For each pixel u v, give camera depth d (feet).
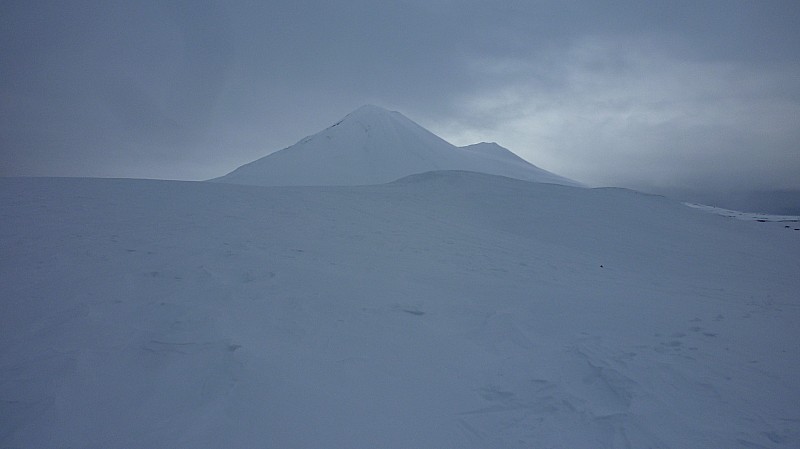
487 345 19.48
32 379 13.83
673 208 83.82
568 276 34.78
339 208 54.90
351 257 32.55
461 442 13.23
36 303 19.17
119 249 27.66
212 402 13.53
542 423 14.25
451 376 16.81
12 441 11.55
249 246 31.32
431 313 22.41
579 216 67.67
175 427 12.43
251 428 12.71
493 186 83.56
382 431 13.38
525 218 63.87
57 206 39.55
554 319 22.80
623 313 24.09
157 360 15.37
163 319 18.21
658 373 17.08
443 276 30.12
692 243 59.62
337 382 15.53
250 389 14.29
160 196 48.34
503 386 16.33
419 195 73.56
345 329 19.54
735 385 16.46
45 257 25.41
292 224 41.86
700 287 36.27
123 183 55.36
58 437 11.79
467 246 43.06
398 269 30.68
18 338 16.28
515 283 29.94
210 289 21.85
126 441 11.82
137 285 21.70
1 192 44.47
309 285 24.20
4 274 22.43
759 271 47.29
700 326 22.57
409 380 16.28
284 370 15.61
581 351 18.85
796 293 35.47
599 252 50.21
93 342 16.17
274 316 19.80
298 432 12.85
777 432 13.74
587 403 15.29
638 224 67.15
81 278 22.24
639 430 13.79
